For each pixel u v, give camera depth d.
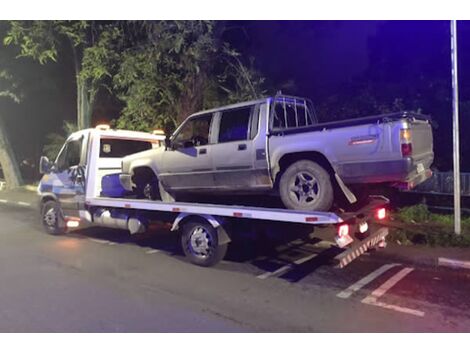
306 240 7.51
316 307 4.79
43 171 8.91
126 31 11.98
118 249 7.63
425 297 5.10
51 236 8.86
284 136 5.70
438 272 6.13
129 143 8.52
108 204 7.54
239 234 6.36
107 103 15.29
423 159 5.52
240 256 6.99
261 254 7.10
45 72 15.73
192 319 4.45
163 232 9.13
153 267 6.44
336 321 4.40
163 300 5.00
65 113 19.64
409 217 8.55
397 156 4.91
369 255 6.98
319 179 5.44
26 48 11.82
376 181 5.15
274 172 5.81
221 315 4.55
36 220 11.10
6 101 18.66
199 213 6.29
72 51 14.40
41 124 20.95
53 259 6.94
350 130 5.22
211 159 6.36
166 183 7.04
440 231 7.56
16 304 4.87
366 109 10.99
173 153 6.85
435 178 9.40
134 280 5.79
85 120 14.47
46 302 4.93
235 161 6.10
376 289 5.39
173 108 11.66
